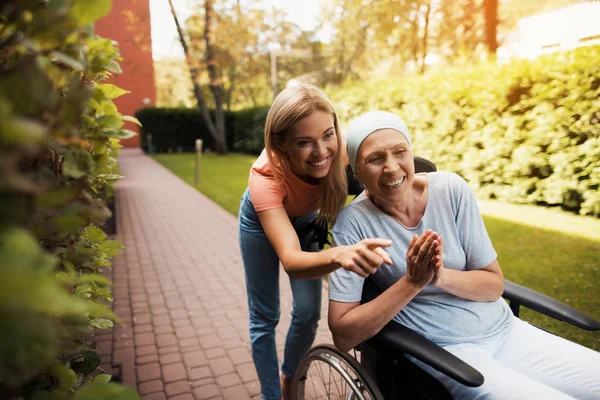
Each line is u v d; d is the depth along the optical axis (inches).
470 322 58.8
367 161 57.1
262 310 79.2
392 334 51.8
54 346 17.7
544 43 446.3
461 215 60.9
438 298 59.2
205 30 693.3
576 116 206.4
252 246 75.5
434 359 47.1
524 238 180.2
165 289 155.1
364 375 55.9
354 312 54.3
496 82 239.5
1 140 14.4
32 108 20.2
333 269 51.6
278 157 63.7
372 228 60.9
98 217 28.4
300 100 58.2
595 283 132.1
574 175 209.6
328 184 65.7
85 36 31.3
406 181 58.3
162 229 245.8
